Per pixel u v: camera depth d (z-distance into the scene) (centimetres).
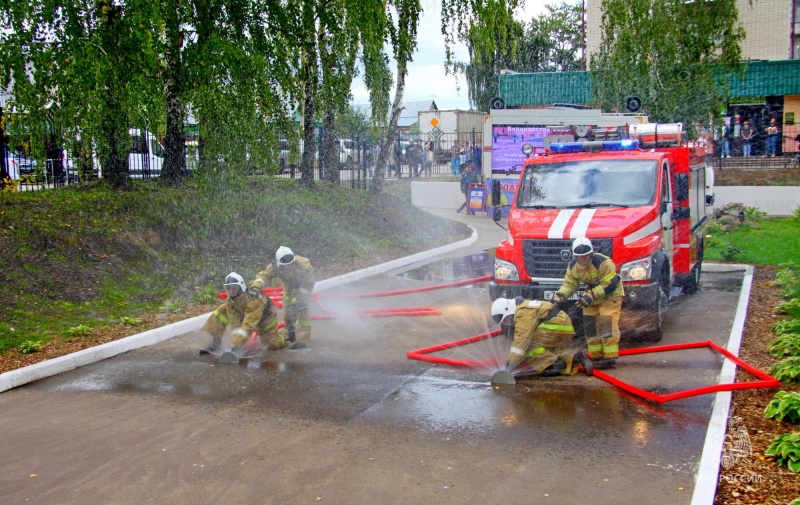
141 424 612
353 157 2173
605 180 946
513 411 623
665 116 2317
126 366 794
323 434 579
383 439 566
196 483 495
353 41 1541
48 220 1166
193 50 1346
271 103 1432
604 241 834
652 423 585
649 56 2302
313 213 1650
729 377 682
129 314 981
